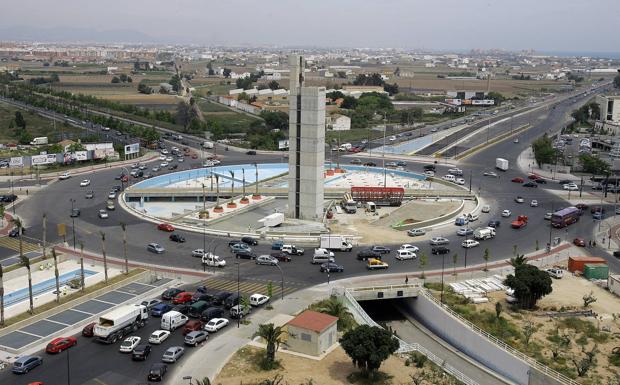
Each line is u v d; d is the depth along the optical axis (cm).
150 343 13012
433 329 15738
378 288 16175
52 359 12300
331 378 11775
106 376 11619
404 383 11831
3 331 13338
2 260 18150
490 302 15988
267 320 14275
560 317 15250
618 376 12500
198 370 11925
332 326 13175
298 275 17525
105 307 15000
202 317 14138
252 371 11931
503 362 13375
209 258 18188
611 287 17050
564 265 19162
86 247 19912
